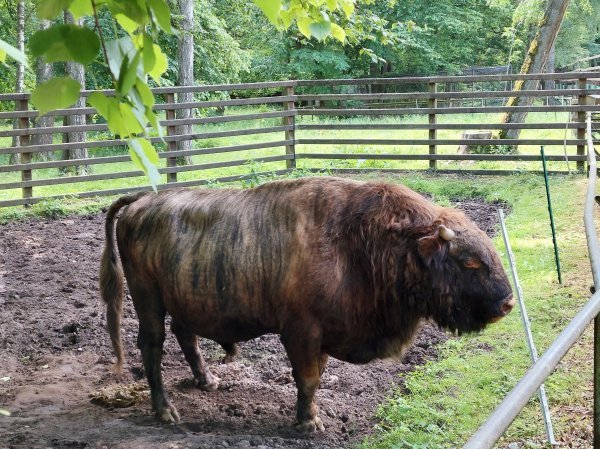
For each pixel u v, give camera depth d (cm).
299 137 2275
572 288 758
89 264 989
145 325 545
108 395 573
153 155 204
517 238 972
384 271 477
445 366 609
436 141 1486
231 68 2850
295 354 495
